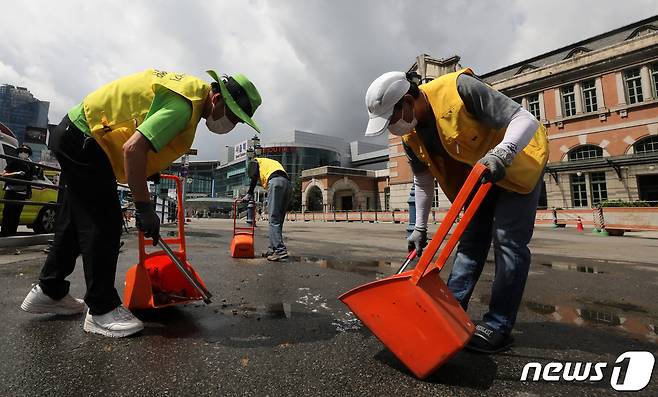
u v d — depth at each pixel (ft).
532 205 5.50
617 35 63.10
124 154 5.06
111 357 4.71
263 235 30.91
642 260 16.34
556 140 66.23
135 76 5.82
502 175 4.60
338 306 7.58
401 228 51.62
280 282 10.05
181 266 6.14
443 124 5.71
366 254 17.51
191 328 5.98
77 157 5.65
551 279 11.48
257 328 6.05
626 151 58.34
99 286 5.57
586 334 6.14
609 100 60.64
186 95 5.59
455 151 5.81
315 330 5.99
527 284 10.66
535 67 70.95
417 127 6.33
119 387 3.92
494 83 75.05
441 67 71.20
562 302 8.49
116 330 5.44
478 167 4.63
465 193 4.65
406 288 4.49
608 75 60.95
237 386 4.00
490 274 12.38
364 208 121.19
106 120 5.52
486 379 4.34
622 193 57.77
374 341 5.51
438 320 4.23
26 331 5.62
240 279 10.37
